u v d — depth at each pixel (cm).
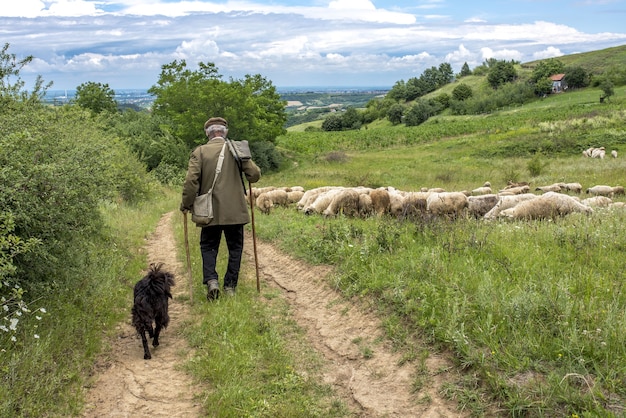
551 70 10669
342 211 1152
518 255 621
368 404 399
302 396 411
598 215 893
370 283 586
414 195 1177
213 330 532
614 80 9762
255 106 4075
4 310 480
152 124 3912
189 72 3903
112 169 888
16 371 405
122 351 505
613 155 3219
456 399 378
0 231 470
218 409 388
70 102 1267
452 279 539
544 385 354
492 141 4669
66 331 497
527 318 433
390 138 6056
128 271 766
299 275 727
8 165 534
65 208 606
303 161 4794
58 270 586
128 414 391
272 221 1152
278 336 520
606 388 346
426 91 15112
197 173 617
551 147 3831
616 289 483
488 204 1133
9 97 719
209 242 652
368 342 489
